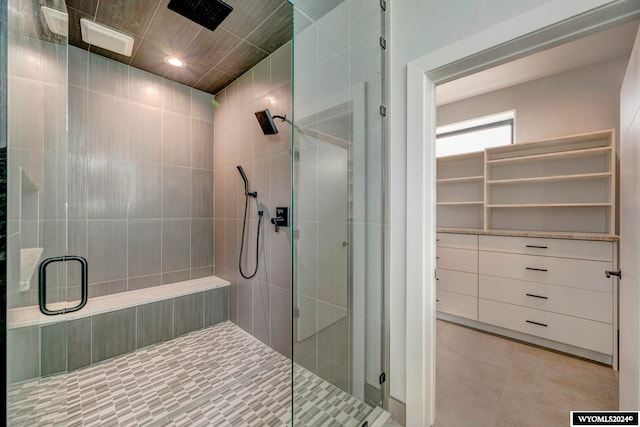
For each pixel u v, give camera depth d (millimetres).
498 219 2930
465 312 2670
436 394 1664
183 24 1789
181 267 2652
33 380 795
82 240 2117
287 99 1982
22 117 679
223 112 2719
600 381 1780
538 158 2535
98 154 2182
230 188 2623
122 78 2287
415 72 1315
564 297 2135
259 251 2270
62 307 1045
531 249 2297
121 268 2305
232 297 2615
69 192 2055
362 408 1382
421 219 1313
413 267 1344
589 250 2035
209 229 2859
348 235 1364
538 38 1006
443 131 3568
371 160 1436
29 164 750
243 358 2027
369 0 1410
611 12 871
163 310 2262
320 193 1249
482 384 1764
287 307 2014
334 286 1295
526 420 1444
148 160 2443
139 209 2396
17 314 639
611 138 2180
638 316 932
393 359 1443
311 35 1206
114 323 2021
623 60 2312
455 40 1187
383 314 1479
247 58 2186
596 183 2385
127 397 1591
